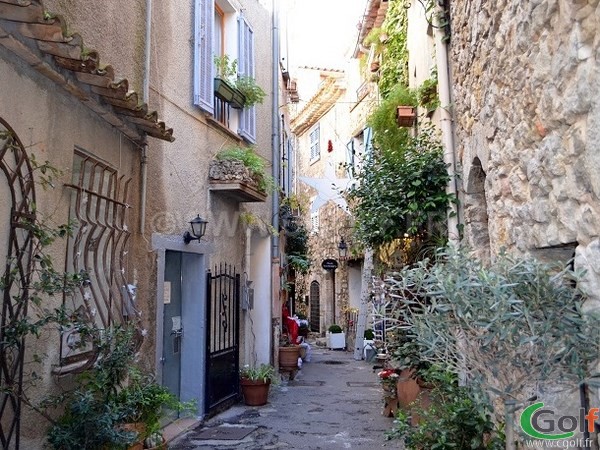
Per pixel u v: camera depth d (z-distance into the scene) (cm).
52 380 403
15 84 354
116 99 453
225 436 648
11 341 324
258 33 998
